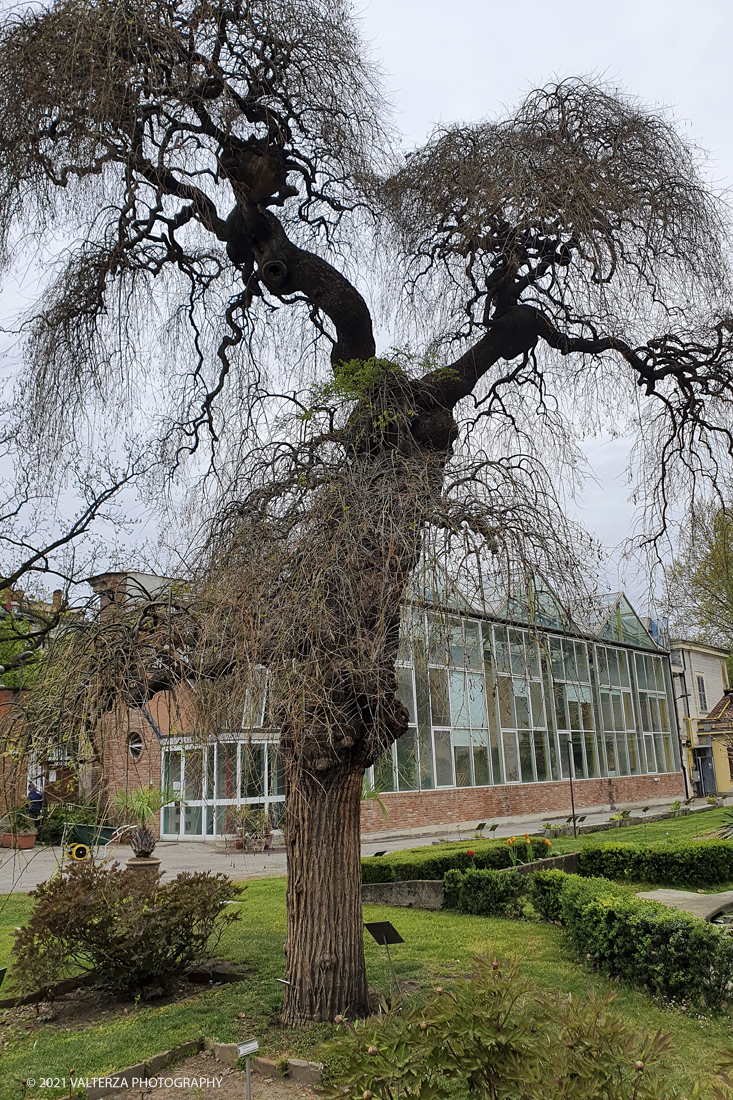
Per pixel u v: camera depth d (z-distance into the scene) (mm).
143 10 5570
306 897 5098
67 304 6512
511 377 7496
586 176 6062
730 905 8289
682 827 17484
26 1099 4191
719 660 41500
